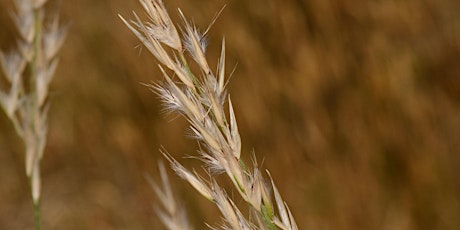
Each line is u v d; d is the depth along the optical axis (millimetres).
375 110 4008
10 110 1683
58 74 4633
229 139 940
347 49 4148
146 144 4277
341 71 4102
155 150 4262
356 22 4188
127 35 4461
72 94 4586
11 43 4371
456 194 3820
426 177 3846
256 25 4230
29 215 4504
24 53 1707
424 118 3955
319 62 4113
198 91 955
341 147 3975
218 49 4160
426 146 3896
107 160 4449
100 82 4496
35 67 1706
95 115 4500
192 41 937
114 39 4496
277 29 4203
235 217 967
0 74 3986
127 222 4266
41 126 1692
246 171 979
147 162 4266
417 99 3979
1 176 4559
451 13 4145
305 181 3910
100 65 4551
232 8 4234
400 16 4125
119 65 4477
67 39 4613
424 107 3965
